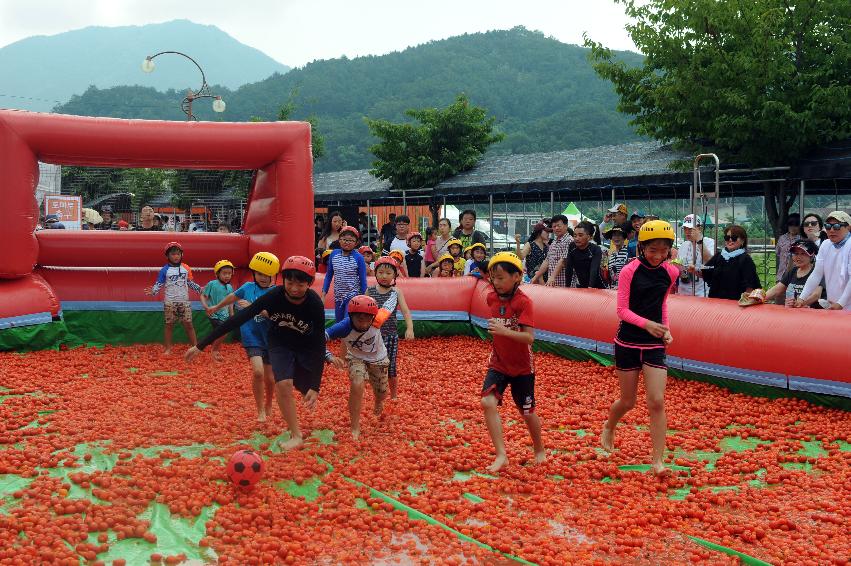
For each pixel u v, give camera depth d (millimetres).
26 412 7656
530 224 28344
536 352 11836
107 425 7301
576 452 6762
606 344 10625
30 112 11562
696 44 16438
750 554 4656
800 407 8289
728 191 19391
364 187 30484
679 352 9664
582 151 24734
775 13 14945
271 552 4512
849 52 14812
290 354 6594
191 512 5133
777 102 14539
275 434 7066
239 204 16984
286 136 12430
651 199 21047
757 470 6430
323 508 5289
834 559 4539
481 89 163250
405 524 5000
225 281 10883
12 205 11305
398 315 13203
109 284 12570
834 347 8211
